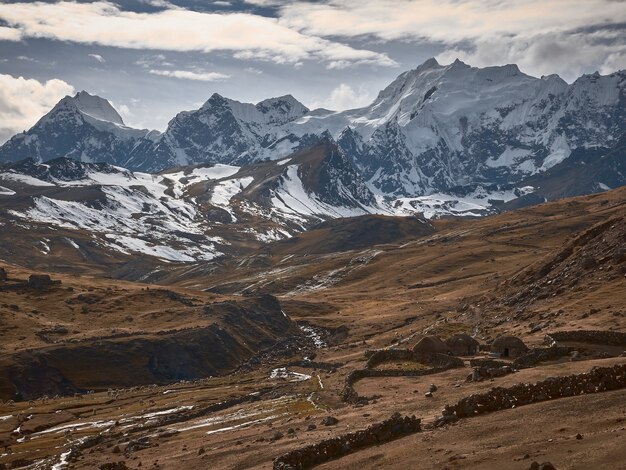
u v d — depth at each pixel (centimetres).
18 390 19262
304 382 14462
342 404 9669
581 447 4534
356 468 5422
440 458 5059
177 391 17562
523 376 7781
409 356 11425
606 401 5528
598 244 17462
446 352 11419
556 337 10269
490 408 6091
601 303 13625
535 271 18738
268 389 14788
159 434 11056
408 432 6059
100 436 12200
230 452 7775
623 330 10944
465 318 18588
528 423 5397
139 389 19188
